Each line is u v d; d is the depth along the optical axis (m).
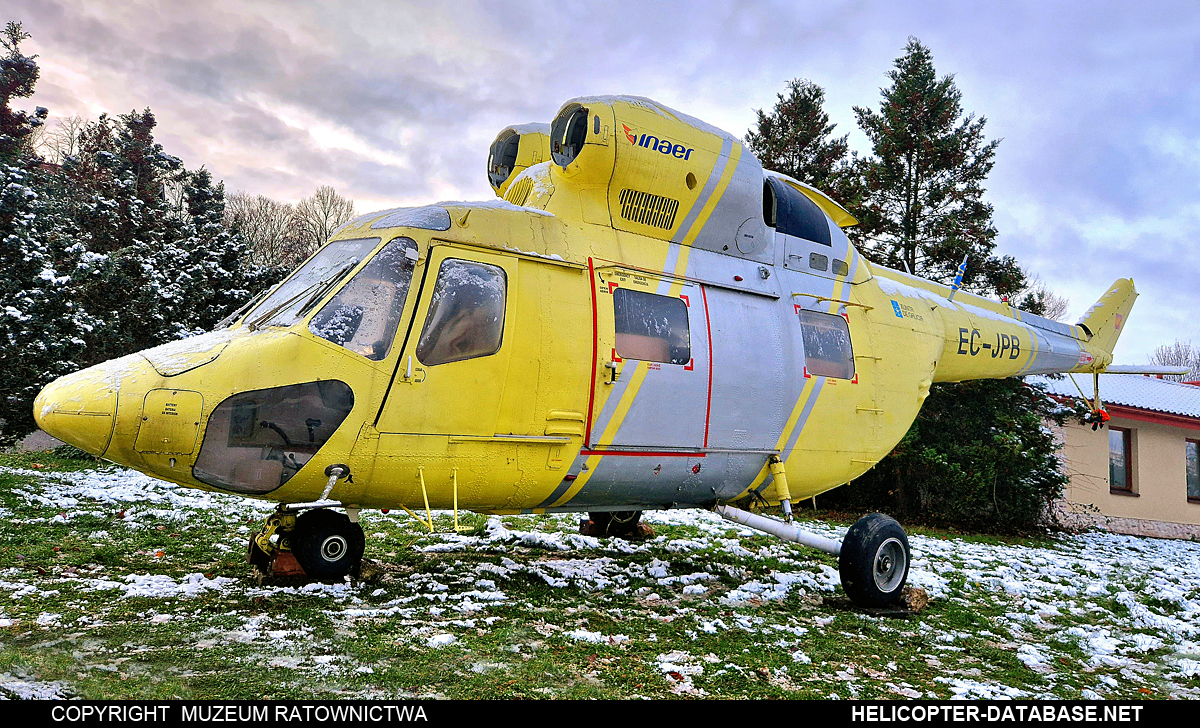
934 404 13.98
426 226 5.12
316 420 4.62
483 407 5.04
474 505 5.36
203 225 15.34
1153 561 11.20
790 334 6.59
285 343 4.64
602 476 5.62
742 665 4.24
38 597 4.38
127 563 5.54
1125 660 5.36
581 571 6.45
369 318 4.83
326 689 3.26
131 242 16.81
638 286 5.79
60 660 3.34
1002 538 12.73
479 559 6.63
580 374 5.39
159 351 4.69
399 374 4.80
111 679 3.17
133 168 22.67
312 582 5.16
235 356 4.57
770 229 6.80
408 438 4.82
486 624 4.57
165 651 3.57
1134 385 18.39
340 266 5.04
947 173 15.25
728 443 6.13
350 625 4.22
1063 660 5.20
